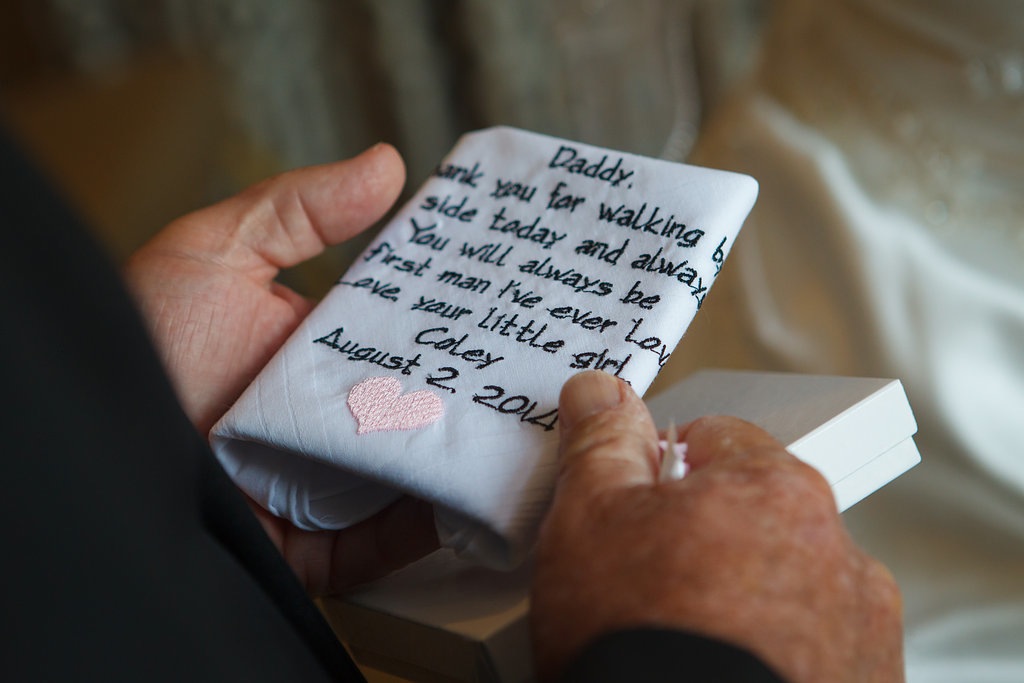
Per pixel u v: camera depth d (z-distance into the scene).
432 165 1.81
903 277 0.97
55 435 0.51
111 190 1.64
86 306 0.52
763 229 1.04
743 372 0.81
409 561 0.74
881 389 0.71
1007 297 0.95
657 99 1.80
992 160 0.96
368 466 0.67
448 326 0.71
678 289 0.69
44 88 1.81
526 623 0.67
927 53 0.98
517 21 1.70
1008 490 0.91
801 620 0.58
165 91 1.73
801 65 1.06
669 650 0.56
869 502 0.96
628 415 0.64
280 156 1.77
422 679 0.72
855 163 1.02
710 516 0.59
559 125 1.78
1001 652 0.91
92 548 0.52
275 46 1.72
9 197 0.51
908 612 0.93
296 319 0.81
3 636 0.51
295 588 0.62
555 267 0.72
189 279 0.79
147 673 0.53
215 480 0.59
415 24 1.72
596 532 0.60
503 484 0.65
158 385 0.54
